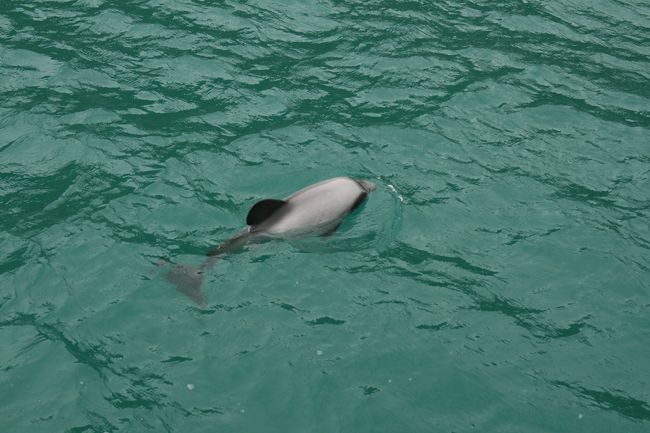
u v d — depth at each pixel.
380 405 8.07
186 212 10.30
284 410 7.98
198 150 11.39
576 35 14.60
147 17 14.23
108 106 12.13
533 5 15.41
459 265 9.75
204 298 9.09
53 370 8.23
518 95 12.90
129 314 8.89
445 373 8.44
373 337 8.78
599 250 10.10
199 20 14.23
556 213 10.66
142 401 7.98
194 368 8.34
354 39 13.98
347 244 9.84
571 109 12.67
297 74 13.08
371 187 10.62
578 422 8.00
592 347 8.80
